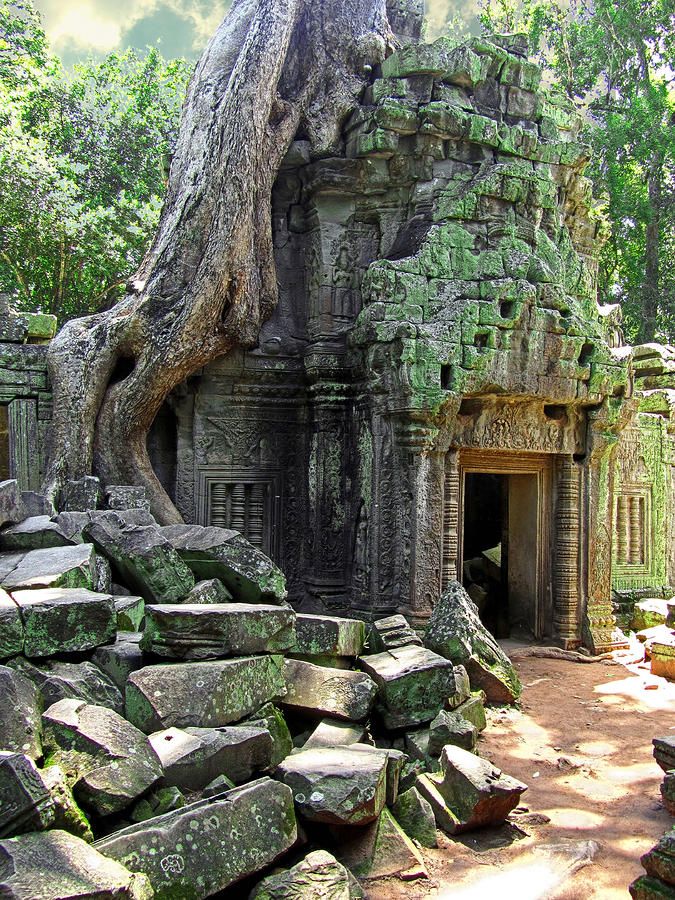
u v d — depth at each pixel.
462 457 10.34
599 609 10.96
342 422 10.51
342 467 10.49
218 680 4.86
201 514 10.36
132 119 21.22
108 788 3.91
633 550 13.12
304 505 10.85
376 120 10.16
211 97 10.48
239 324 9.91
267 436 10.78
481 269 10.18
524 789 5.27
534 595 11.13
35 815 3.41
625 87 21.73
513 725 7.57
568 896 4.51
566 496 10.98
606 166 21.34
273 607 5.56
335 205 10.71
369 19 11.00
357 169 10.49
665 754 6.02
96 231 16.77
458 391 9.45
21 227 16.53
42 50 20.84
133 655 5.17
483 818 5.19
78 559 6.00
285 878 4.02
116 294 18.89
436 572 9.52
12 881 3.02
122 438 9.59
